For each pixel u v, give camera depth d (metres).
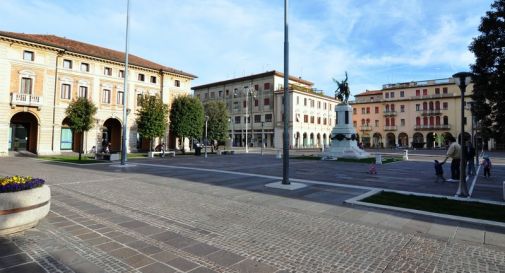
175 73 46.78
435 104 70.31
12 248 4.89
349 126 29.78
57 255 4.67
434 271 4.26
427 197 9.32
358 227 6.33
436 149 63.62
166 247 5.10
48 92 34.06
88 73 37.69
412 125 73.62
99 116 38.66
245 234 5.83
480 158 32.34
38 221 6.21
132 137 42.12
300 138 64.62
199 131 40.66
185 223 6.54
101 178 13.67
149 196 9.49
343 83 30.44
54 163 22.22
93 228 6.10
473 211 7.45
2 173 15.57
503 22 8.77
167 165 21.02
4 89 30.89
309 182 12.71
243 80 70.31
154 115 32.78
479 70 9.32
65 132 36.88
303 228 6.24
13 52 31.62
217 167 19.61
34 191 5.70
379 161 23.41
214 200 8.96
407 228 6.26
